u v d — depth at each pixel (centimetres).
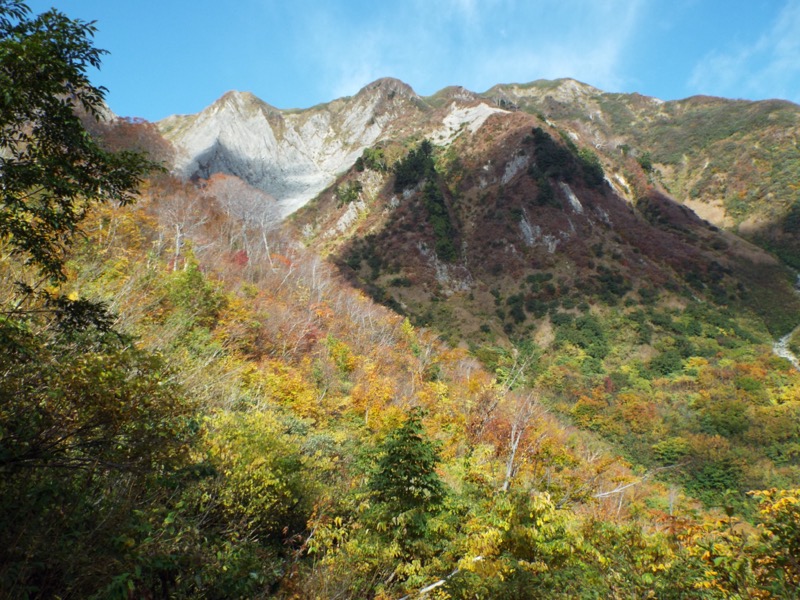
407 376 3294
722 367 6112
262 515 834
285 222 10925
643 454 4297
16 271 816
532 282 8400
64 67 427
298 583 678
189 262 2408
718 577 462
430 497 884
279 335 2680
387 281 8400
